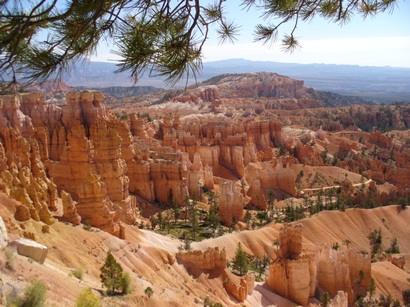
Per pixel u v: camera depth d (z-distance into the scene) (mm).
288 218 114375
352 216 113062
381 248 106000
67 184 83875
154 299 43938
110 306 37094
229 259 82875
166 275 60500
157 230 93750
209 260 68312
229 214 110188
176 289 56906
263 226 108500
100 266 51281
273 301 69125
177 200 117250
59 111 103938
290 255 74000
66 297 32656
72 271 43625
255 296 68250
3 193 49281
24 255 37250
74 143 84062
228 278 67250
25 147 72500
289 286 71312
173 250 74500
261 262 85438
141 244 68438
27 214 48906
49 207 63375
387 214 117562
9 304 23859
